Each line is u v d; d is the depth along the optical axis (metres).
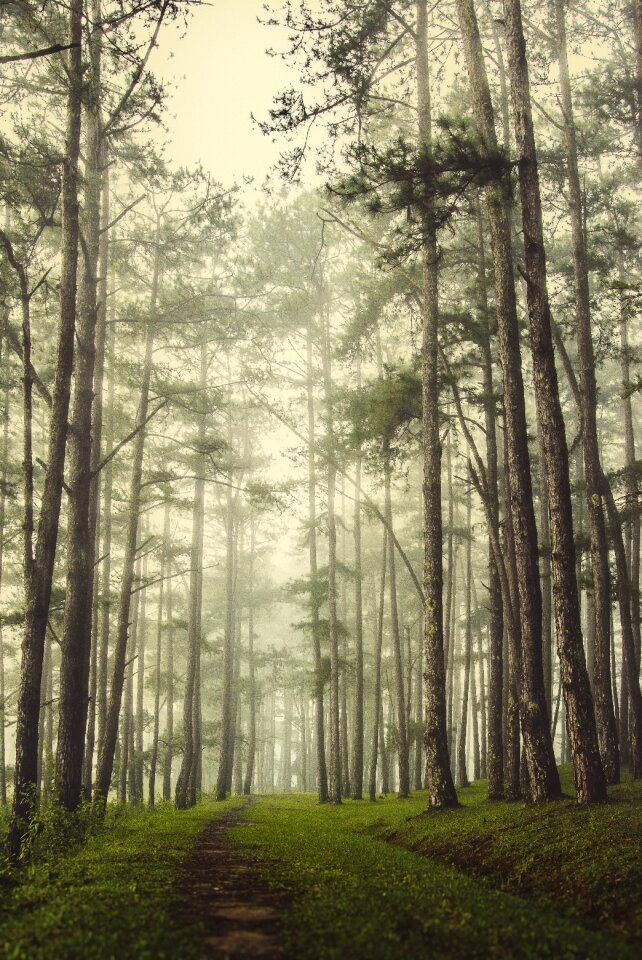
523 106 16.08
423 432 20.41
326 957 5.14
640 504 22.72
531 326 15.59
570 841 10.38
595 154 24.22
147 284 25.73
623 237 23.48
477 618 42.84
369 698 47.12
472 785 30.86
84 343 19.52
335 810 25.22
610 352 26.61
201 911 6.98
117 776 35.19
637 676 20.09
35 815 13.20
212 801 34.25
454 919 6.57
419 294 24.61
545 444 15.12
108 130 19.58
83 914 6.22
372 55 19.50
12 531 28.98
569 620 14.34
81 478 18.67
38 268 23.02
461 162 13.70
